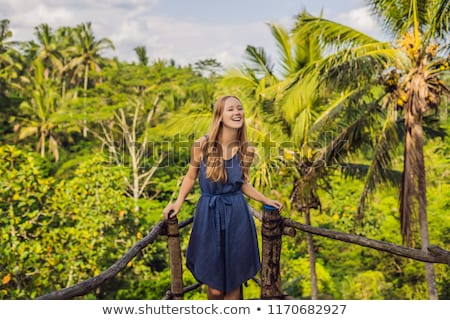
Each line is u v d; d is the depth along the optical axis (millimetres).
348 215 16609
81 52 39406
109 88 29812
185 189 2957
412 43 9289
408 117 9516
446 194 16812
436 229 16422
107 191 13781
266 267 2850
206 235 2844
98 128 30203
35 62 36625
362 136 10930
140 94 29797
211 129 2809
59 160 29391
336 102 10805
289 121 12258
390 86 9641
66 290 2002
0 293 9852
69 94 34844
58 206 12094
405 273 16188
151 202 20562
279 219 2854
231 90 14492
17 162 11711
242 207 2885
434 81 9352
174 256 3025
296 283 15781
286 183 13633
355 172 11867
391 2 9789
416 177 9594
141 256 15438
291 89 10414
